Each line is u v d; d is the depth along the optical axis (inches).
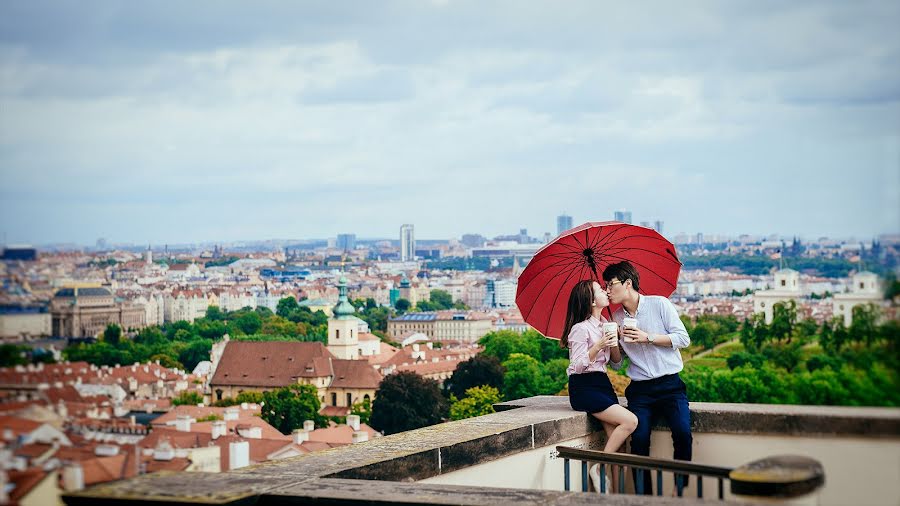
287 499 149.0
